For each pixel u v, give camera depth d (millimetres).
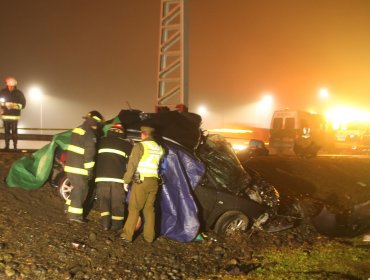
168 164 7379
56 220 7336
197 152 7812
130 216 6906
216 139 8297
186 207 7293
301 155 16406
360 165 14734
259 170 12336
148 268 6371
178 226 7273
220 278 6168
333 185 12430
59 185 8008
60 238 6781
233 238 7613
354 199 11797
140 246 6969
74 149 7121
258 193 8312
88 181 7297
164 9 11648
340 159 15234
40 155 8203
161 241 7223
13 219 7078
